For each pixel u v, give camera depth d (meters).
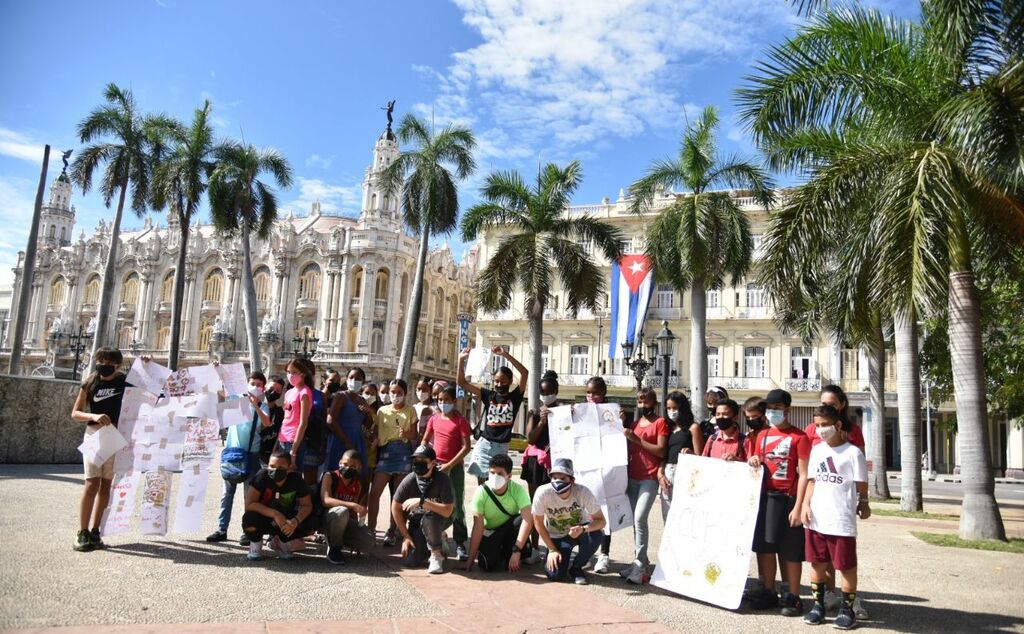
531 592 6.38
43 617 4.72
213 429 7.79
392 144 60.91
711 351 42.66
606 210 43.72
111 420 7.18
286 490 7.12
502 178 25.91
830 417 5.96
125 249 69.06
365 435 9.15
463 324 30.42
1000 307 17.48
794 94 11.30
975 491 11.06
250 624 4.92
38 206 24.23
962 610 6.44
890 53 11.21
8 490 10.30
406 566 7.18
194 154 33.47
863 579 7.84
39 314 74.31
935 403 21.75
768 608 6.41
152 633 4.57
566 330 45.25
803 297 11.44
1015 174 8.91
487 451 7.80
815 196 10.89
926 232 9.16
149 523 7.29
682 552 6.77
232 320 62.66
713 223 21.19
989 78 9.91
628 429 7.49
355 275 59.78
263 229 35.59
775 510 6.34
